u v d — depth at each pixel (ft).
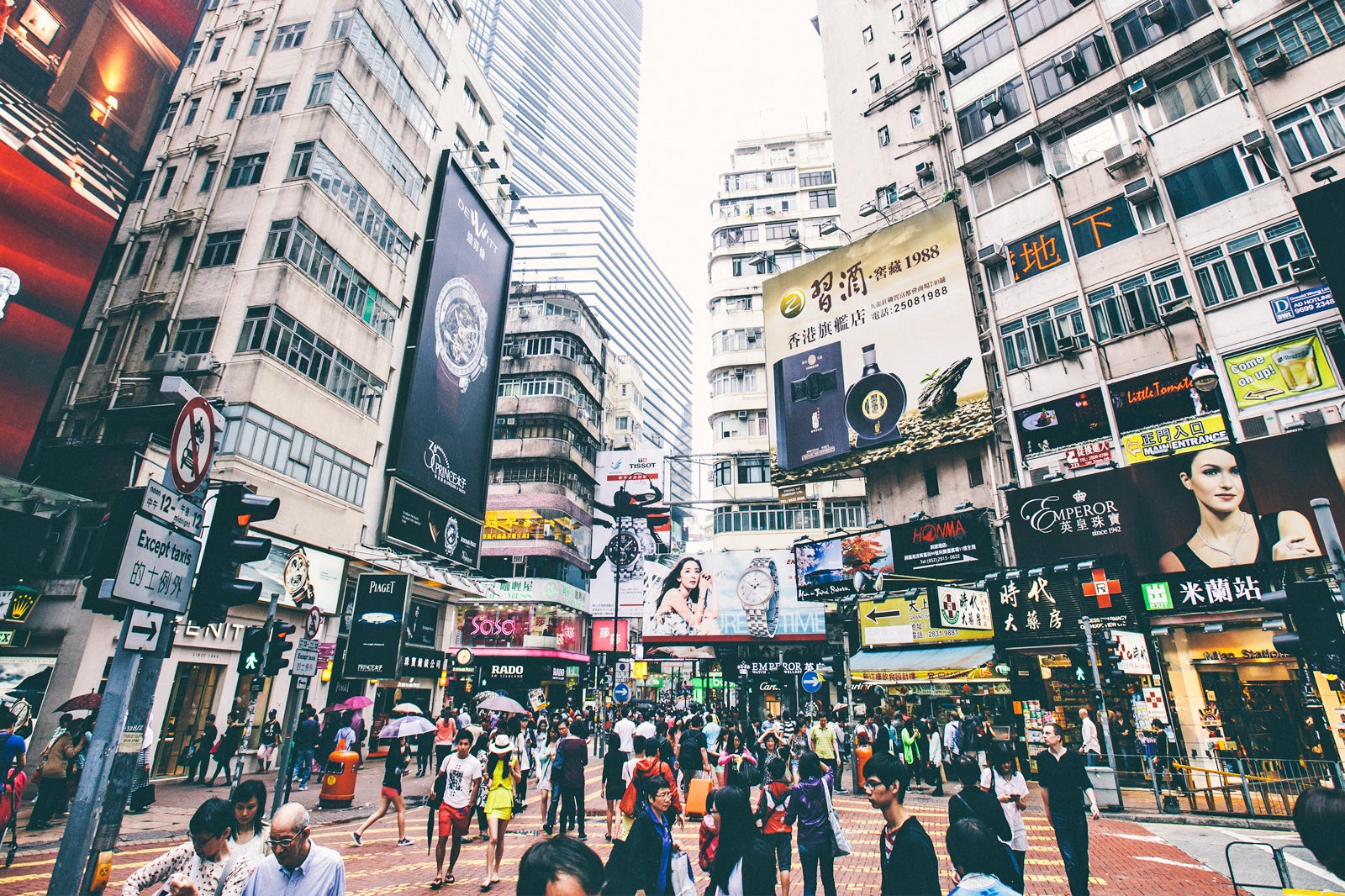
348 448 72.84
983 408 74.74
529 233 327.88
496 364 106.22
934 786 49.11
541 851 7.31
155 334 63.72
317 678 65.10
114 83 52.70
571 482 139.13
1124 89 67.15
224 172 70.59
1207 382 44.78
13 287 45.06
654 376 369.09
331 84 73.56
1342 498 48.06
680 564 107.96
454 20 104.01
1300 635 23.48
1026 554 62.85
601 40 436.76
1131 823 38.50
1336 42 55.83
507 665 115.03
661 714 69.36
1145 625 55.26
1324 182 53.78
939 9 86.28
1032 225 71.77
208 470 17.83
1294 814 10.16
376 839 33.30
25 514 47.06
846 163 105.60
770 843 19.35
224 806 12.64
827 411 88.22
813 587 86.69
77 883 13.23
